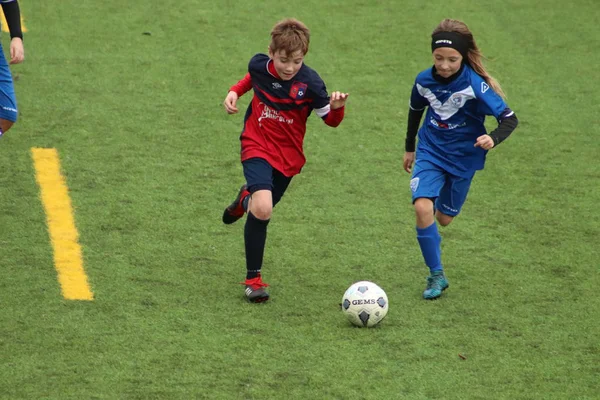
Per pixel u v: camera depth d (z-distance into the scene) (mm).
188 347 19094
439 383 18094
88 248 23703
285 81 20781
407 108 33875
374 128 32344
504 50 38781
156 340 19328
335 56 37469
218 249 24156
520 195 28141
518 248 24828
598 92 35625
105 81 34594
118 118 31938
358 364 18688
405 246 24844
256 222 20953
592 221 26547
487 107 21328
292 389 17656
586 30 40812
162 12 40906
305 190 27938
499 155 30797
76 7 40875
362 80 35688
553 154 30953
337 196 27672
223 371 18203
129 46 37562
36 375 17750
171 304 21047
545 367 18844
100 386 17453
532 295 22188
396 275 23188
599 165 30266
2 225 24594
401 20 41062
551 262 24047
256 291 21203
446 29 20906
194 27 39594
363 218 26391
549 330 20438
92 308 20641
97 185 27406
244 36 39062
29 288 21406
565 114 33906
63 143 29938
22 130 30578
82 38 37938
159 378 17828
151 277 22375
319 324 20375
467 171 22312
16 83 33844
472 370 18625
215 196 27219
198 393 17359
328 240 24953
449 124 21844
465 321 20766
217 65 36438
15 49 24250
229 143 30797
